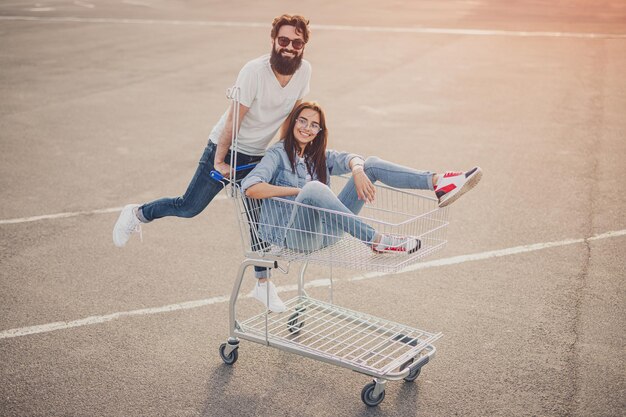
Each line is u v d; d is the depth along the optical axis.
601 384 4.47
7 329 5.16
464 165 8.56
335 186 7.50
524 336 5.02
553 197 7.55
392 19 19.48
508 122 10.28
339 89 12.19
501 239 6.57
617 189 7.76
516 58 14.39
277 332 5.10
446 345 4.93
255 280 5.91
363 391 4.27
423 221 4.51
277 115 4.73
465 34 17.09
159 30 17.83
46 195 7.74
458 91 12.01
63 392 4.45
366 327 4.87
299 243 4.48
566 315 5.28
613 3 22.84
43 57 14.88
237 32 17.41
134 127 10.21
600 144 9.27
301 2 23.02
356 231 4.29
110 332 5.12
